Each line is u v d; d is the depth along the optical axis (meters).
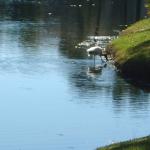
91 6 168.25
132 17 141.75
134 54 73.31
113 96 61.28
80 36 107.50
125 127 50.81
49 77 70.25
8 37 103.50
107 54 83.69
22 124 51.31
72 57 83.94
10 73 72.12
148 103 58.47
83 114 54.62
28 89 63.91
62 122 52.12
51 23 127.62
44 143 46.69
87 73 73.00
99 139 47.62
